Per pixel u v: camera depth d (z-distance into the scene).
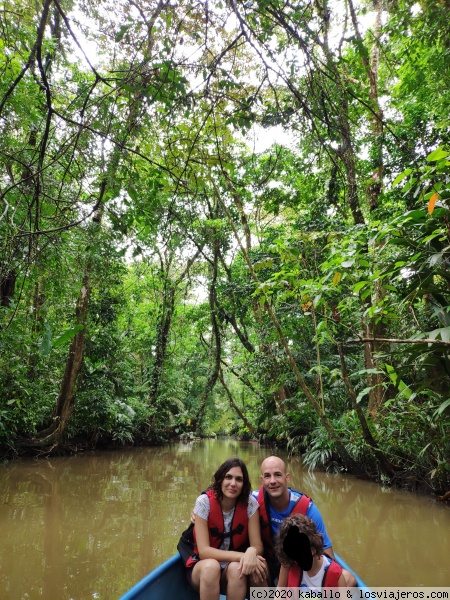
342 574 2.65
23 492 7.30
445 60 6.68
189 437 22.36
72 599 3.43
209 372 18.98
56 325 10.18
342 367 7.95
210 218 14.41
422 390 5.95
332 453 10.09
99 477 9.01
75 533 5.14
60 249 4.95
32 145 6.13
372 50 9.31
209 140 4.56
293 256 8.27
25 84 5.32
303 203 12.89
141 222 4.58
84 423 13.09
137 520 5.72
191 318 18.19
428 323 7.06
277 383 12.52
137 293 17.56
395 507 6.63
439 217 5.24
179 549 3.22
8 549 4.57
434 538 5.09
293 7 3.55
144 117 4.04
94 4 3.67
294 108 4.28
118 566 4.12
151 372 17.80
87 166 4.42
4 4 4.21
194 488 7.98
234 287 13.97
